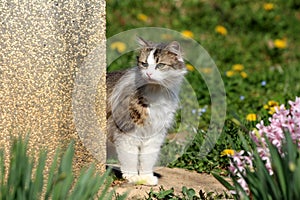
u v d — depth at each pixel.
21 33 6.02
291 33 14.41
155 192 6.43
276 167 4.49
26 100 6.08
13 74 6.04
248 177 4.71
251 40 13.89
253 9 15.07
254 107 9.51
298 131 5.19
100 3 6.21
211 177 7.27
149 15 14.58
